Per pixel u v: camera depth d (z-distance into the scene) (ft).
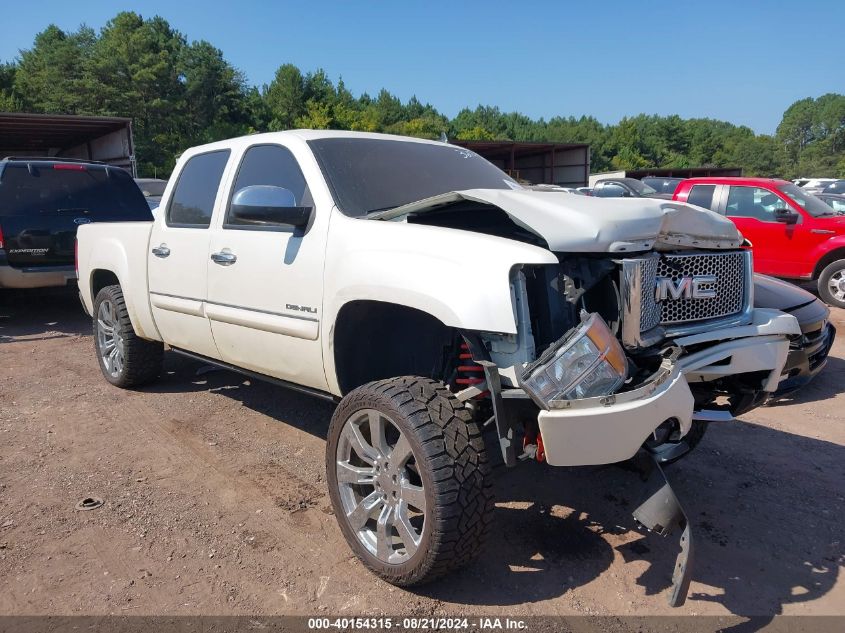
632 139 432.25
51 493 12.44
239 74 233.55
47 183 27.68
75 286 28.32
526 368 8.42
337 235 11.02
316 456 14.21
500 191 10.36
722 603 9.42
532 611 9.16
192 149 15.57
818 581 10.00
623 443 8.35
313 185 11.95
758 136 551.18
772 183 35.86
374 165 12.89
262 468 13.61
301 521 11.53
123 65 197.57
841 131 488.44
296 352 11.89
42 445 14.71
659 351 9.75
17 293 30.12
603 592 9.62
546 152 136.87
